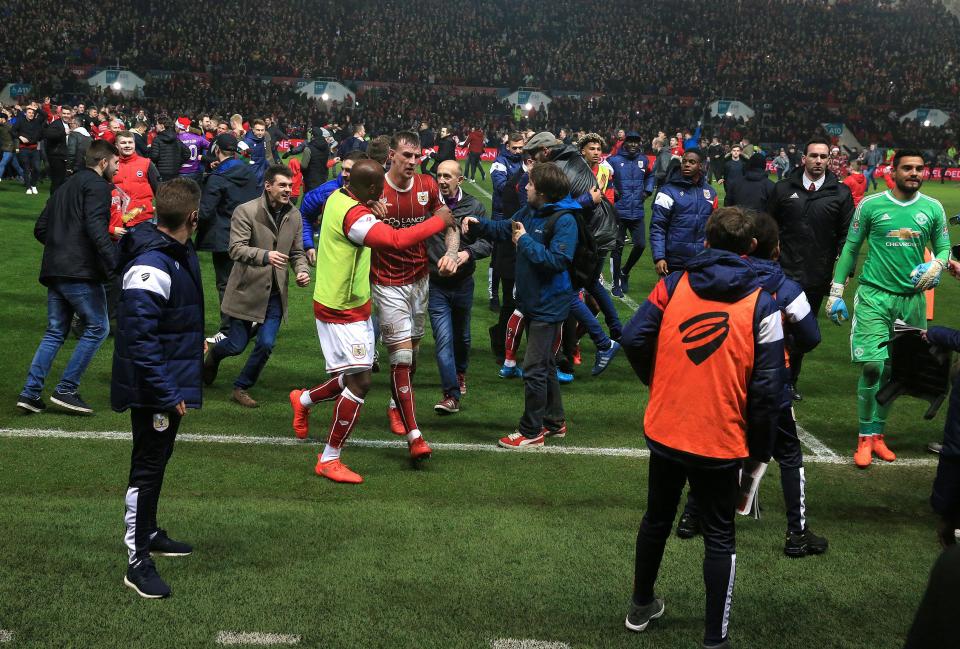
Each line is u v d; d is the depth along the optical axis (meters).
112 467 4.97
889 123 40.16
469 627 3.34
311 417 6.07
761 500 4.86
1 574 3.58
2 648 3.06
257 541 4.02
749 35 47.12
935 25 51.34
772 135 38.62
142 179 9.01
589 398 6.75
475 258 6.10
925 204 5.32
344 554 3.91
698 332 3.12
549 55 43.31
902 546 4.27
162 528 4.08
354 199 4.66
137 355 3.38
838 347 8.65
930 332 4.08
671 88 41.66
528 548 4.05
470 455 5.42
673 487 3.28
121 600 3.43
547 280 5.27
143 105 34.72
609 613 3.51
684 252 7.28
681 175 7.26
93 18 38.81
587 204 6.53
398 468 5.16
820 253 6.32
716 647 3.20
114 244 5.65
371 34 43.16
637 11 47.97
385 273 5.10
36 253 11.43
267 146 16.03
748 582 3.84
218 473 4.96
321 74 40.00
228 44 39.44
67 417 5.77
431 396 6.65
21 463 4.97
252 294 6.07
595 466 5.30
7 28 36.97
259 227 6.06
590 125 38.09
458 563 3.87
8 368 6.78
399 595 3.56
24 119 16.67
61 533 4.00
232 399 6.32
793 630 3.45
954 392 3.66
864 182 15.35
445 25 44.75
